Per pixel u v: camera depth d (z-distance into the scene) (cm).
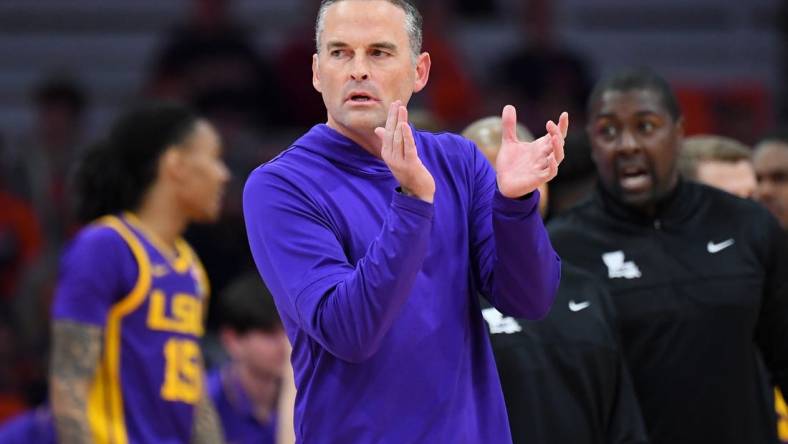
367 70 875
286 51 3023
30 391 2252
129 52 3425
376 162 910
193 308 1510
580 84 3070
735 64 3497
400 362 870
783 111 3350
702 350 1280
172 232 1522
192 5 3397
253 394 1814
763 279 1309
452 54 3067
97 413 1416
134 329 1448
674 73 3478
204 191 1530
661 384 1283
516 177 865
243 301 1795
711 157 1566
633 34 3512
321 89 912
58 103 2803
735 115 3052
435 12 3105
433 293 888
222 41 2994
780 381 1350
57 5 3466
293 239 872
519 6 3366
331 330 827
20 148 2895
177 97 2927
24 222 2708
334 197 891
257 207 891
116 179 1501
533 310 906
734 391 1277
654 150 1298
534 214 876
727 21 3544
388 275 811
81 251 1433
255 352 1789
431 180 825
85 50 3431
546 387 1194
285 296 870
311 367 897
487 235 927
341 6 888
